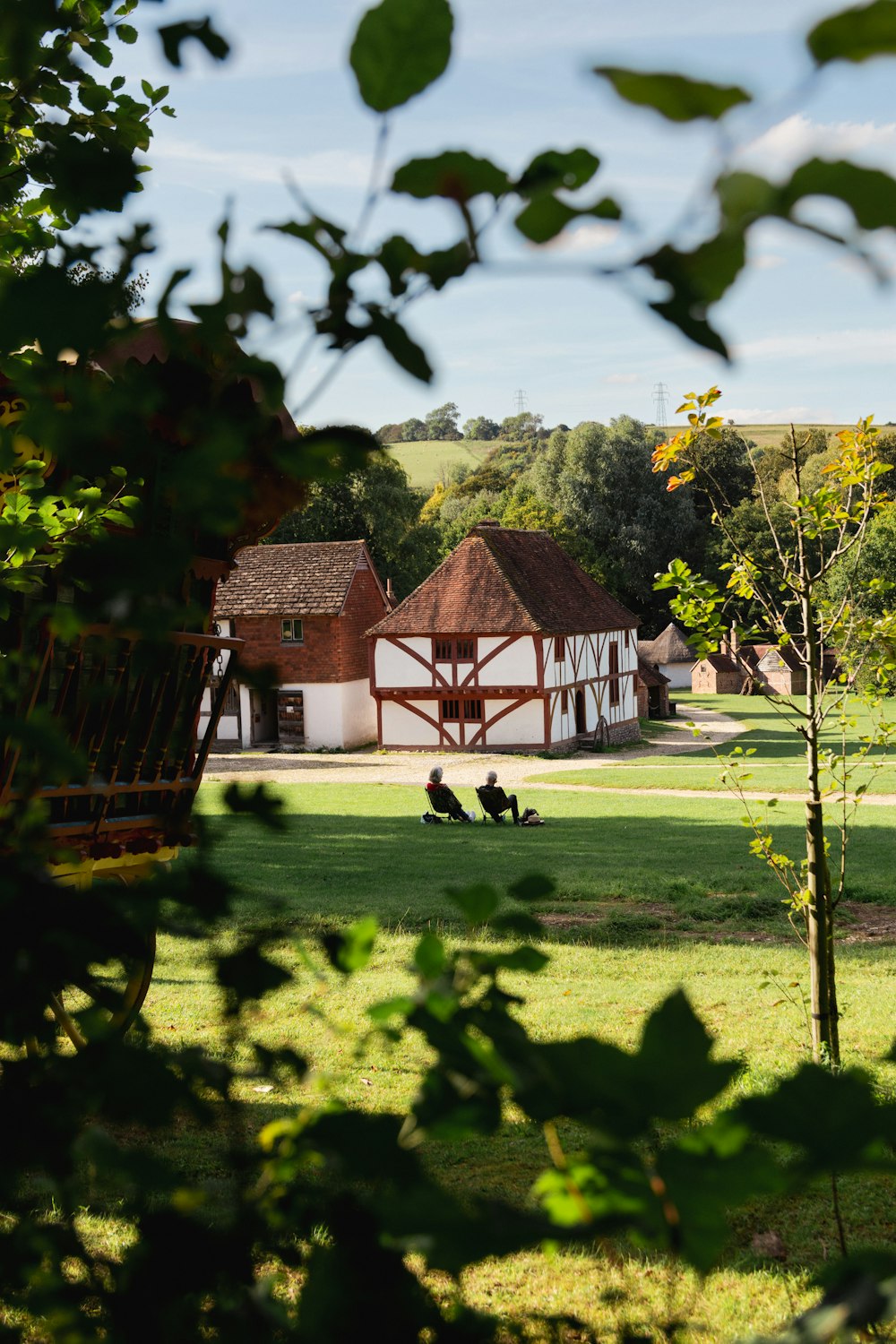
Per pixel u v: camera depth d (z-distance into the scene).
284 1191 0.98
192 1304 0.97
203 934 1.04
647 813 23.64
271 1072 1.06
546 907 12.34
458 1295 0.96
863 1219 4.91
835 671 6.20
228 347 0.87
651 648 72.25
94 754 2.37
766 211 0.50
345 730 42.56
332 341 0.81
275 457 0.85
